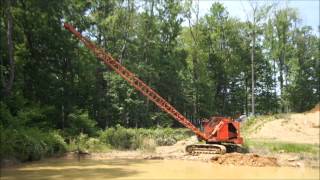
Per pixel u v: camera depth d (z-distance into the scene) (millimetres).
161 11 57094
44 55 40000
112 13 51875
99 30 51281
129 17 52344
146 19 54625
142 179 19641
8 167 24391
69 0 41281
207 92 64250
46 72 39344
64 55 40406
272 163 25281
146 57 54781
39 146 28812
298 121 42781
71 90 40719
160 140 38375
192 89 63562
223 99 74562
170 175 21000
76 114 38812
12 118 30109
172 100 58844
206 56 65875
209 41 71000
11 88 33969
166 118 51594
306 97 76312
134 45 53938
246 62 76562
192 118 65812
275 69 79125
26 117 32438
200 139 34281
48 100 39188
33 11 37625
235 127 31562
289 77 75562
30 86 38781
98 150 33438
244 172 22312
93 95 44719
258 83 79625
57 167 24375
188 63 64000
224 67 72562
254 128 42219
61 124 38812
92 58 43469
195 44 64375
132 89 46531
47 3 36812
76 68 41188
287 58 73750
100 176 20625
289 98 75438
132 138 36562
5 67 35719
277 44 72125
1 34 35000
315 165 24891
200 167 24516
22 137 28031
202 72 64312
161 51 57000
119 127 38531
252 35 61031
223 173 21859
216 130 31547
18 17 37312
